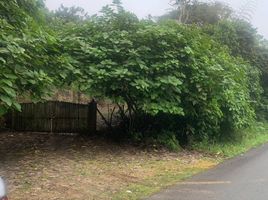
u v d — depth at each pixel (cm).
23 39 909
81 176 905
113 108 1416
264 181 915
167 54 1210
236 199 761
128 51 1199
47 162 1021
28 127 1501
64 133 1470
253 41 2575
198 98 1288
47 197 741
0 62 842
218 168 1073
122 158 1127
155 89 1204
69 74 1130
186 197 773
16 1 1099
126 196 775
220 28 2441
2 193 416
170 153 1245
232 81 1412
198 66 1273
